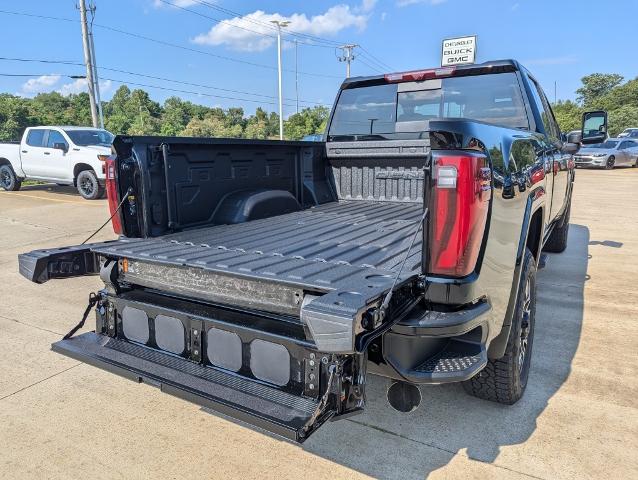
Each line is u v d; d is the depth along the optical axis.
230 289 2.28
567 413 2.88
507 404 2.96
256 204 3.76
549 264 6.33
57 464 2.51
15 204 11.89
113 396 3.19
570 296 5.05
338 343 1.69
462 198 1.96
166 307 2.56
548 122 4.39
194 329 2.42
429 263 2.06
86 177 12.51
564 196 5.16
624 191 14.55
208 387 2.20
